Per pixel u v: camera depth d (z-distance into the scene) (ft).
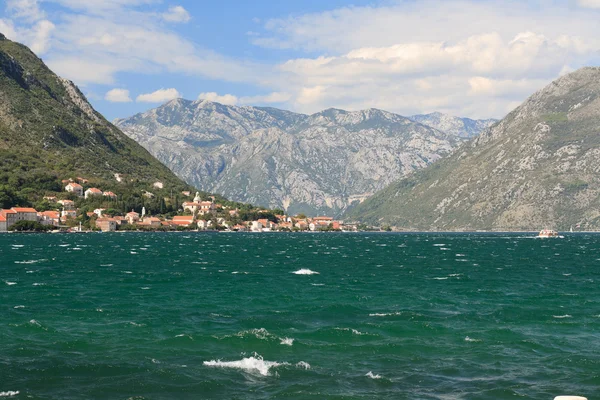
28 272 383.45
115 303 254.68
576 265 477.36
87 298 268.62
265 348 177.27
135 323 211.00
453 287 315.37
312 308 242.17
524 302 261.85
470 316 226.17
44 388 140.77
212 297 273.75
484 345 181.98
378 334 195.72
